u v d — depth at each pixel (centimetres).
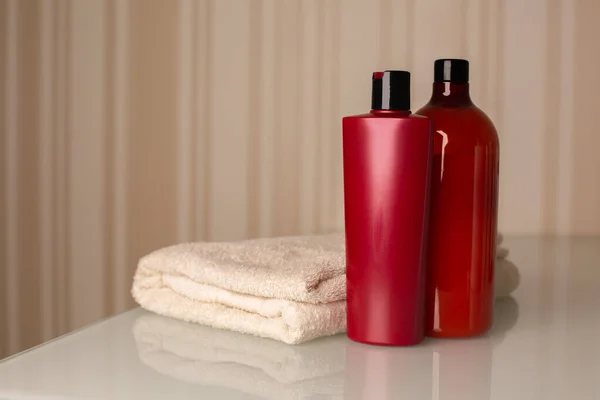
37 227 158
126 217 153
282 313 59
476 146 59
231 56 146
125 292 155
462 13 136
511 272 82
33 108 156
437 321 61
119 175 153
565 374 52
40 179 157
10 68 156
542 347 59
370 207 57
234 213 148
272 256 72
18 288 159
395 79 56
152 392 47
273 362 55
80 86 153
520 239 133
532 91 136
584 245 125
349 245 59
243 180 147
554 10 134
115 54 151
